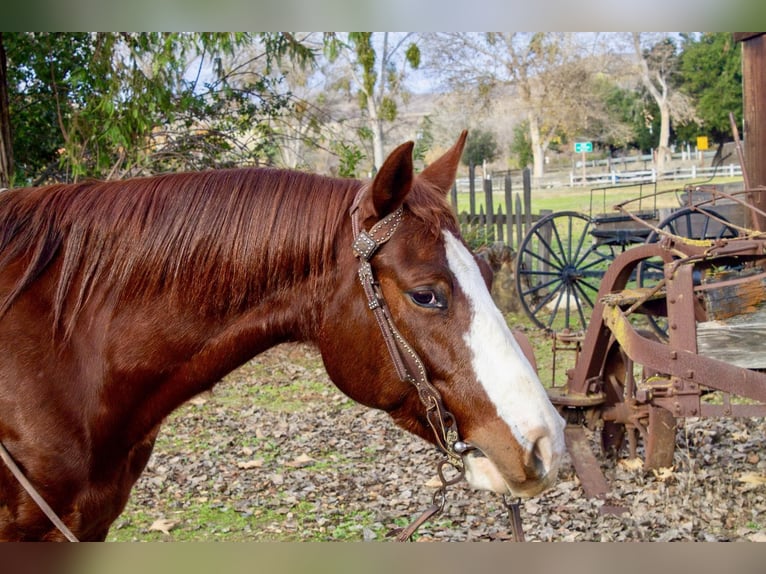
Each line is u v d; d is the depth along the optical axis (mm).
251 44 8750
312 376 8250
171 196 2162
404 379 2041
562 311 11461
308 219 2123
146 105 7852
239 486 5066
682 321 4199
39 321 2059
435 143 28688
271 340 2186
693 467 4832
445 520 4355
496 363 1984
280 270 2119
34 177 9672
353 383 2133
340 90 16156
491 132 31453
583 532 4082
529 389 1986
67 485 2035
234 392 7645
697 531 4004
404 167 1960
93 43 8414
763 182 7879
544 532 4051
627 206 19250
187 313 2115
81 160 8070
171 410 2215
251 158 9570
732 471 4914
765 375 3869
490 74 26391
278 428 6410
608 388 5070
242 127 9328
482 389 1982
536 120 29016
